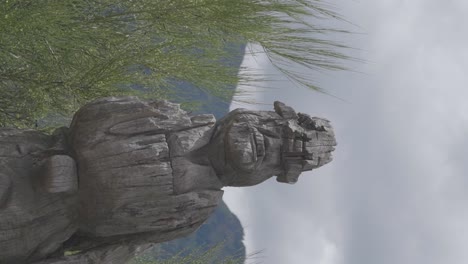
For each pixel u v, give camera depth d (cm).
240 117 481
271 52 560
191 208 457
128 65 615
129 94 639
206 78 623
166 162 448
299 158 493
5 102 617
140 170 439
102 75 595
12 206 438
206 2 556
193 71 624
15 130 462
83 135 448
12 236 439
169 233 469
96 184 443
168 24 605
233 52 628
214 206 473
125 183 439
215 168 478
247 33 574
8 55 566
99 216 450
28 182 448
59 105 631
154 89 665
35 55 582
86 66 616
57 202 450
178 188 452
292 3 532
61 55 585
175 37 604
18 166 450
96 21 580
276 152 492
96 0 587
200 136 472
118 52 606
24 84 601
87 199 449
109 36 598
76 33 561
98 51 616
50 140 473
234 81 617
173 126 461
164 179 444
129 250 492
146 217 447
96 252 470
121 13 580
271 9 542
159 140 448
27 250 448
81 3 579
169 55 618
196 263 785
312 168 506
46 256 461
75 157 452
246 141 470
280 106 506
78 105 630
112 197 441
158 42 628
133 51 610
